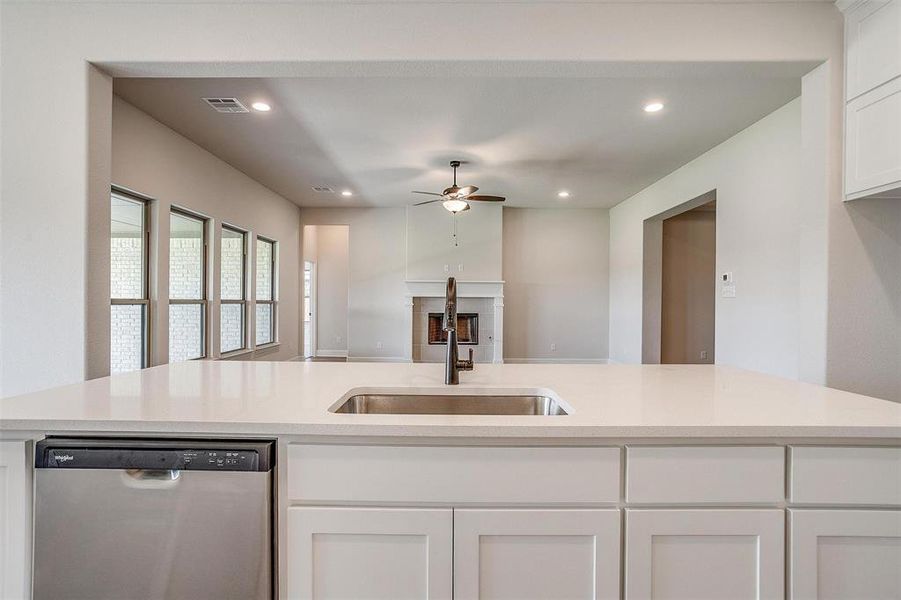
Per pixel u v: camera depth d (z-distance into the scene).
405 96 3.43
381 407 1.74
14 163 2.22
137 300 3.81
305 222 7.96
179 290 4.58
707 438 1.22
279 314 7.02
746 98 3.44
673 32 2.22
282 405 1.39
